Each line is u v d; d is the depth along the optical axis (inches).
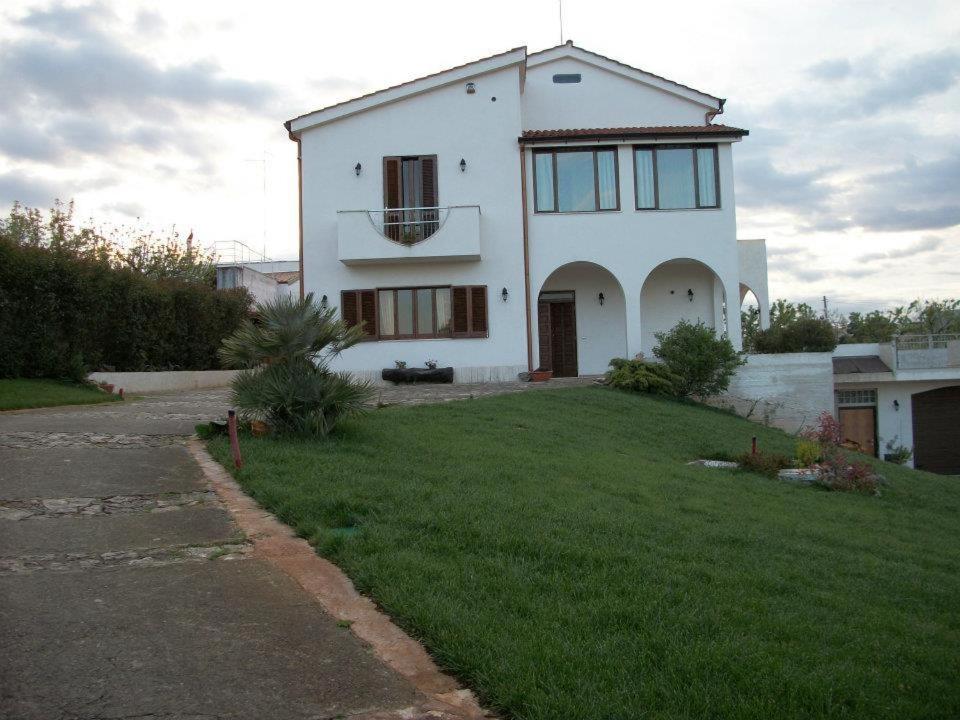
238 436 411.8
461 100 857.5
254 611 196.1
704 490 417.1
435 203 853.2
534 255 858.1
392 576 214.8
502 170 854.5
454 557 237.3
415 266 853.8
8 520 267.0
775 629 209.8
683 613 207.2
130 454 380.5
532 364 850.8
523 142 847.1
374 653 177.2
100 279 796.0
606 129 890.7
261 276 1611.7
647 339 934.4
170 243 1515.7
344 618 194.4
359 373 849.5
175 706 149.1
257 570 224.7
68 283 739.4
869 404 984.3
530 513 292.8
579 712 151.3
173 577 217.2
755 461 540.7
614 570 237.3
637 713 154.6
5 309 689.6
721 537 306.2
